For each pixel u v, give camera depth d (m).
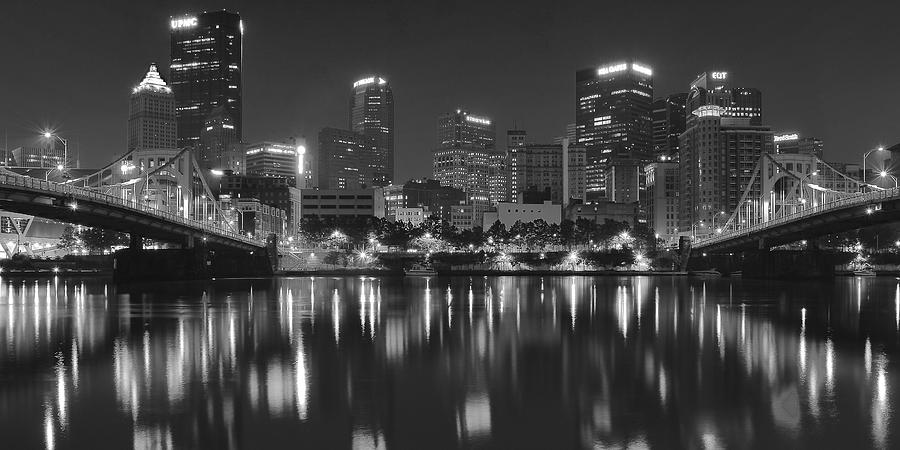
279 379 45.62
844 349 57.78
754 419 36.78
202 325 74.00
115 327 71.88
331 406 39.16
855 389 43.00
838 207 150.62
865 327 72.62
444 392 42.28
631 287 156.75
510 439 33.84
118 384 44.06
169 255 172.75
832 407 38.97
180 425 35.69
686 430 35.06
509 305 101.62
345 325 74.44
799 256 193.38
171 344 60.12
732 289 145.62
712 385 44.03
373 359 52.91
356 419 36.81
